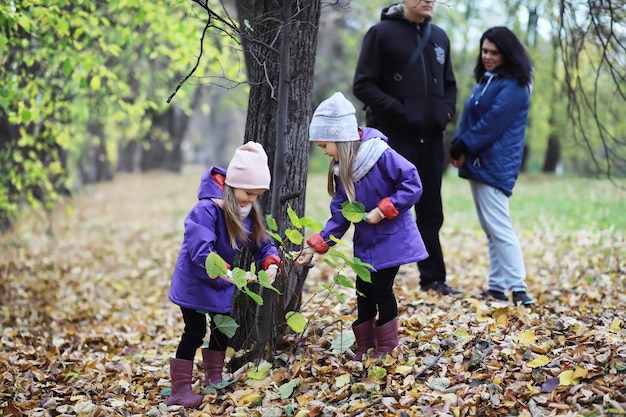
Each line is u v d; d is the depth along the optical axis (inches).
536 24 304.5
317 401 147.8
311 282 305.9
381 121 214.2
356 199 156.6
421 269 229.6
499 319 183.5
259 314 166.7
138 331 267.4
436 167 219.0
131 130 561.0
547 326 176.7
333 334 179.3
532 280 270.7
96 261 427.2
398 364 157.6
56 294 334.0
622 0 229.0
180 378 158.4
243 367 168.1
